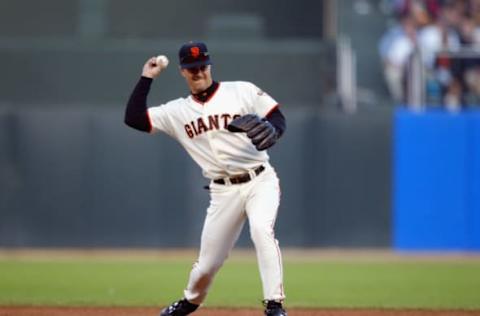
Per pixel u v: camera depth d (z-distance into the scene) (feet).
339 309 102.99
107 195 185.57
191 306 83.05
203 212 184.96
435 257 178.09
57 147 185.98
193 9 226.58
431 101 199.00
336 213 186.19
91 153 185.88
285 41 224.53
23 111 185.88
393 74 217.36
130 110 78.79
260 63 194.39
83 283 133.49
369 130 186.39
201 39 218.18
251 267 159.53
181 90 192.54
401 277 143.95
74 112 185.68
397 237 186.70
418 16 221.05
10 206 185.78
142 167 185.37
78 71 195.62
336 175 186.19
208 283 81.41
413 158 186.91
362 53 219.41
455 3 220.43
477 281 138.92
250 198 77.92
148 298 115.14
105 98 195.62
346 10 223.10
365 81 217.36
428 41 217.15
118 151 185.47
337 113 186.19
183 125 78.84
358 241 186.50
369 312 100.53
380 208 186.50
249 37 217.56
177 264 162.40
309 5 225.56
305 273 149.59
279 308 75.77
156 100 191.62
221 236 79.30
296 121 185.98
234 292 123.44
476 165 186.91
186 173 185.26
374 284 134.41
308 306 105.81
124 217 185.57
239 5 226.99
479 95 199.62
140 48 195.83
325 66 195.11
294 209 185.78
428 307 105.70
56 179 185.68
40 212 185.88
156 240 185.37
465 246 187.01
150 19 226.38
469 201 186.91
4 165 185.68
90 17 226.38
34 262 165.07
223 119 77.36
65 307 103.60
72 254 180.34
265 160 78.79
